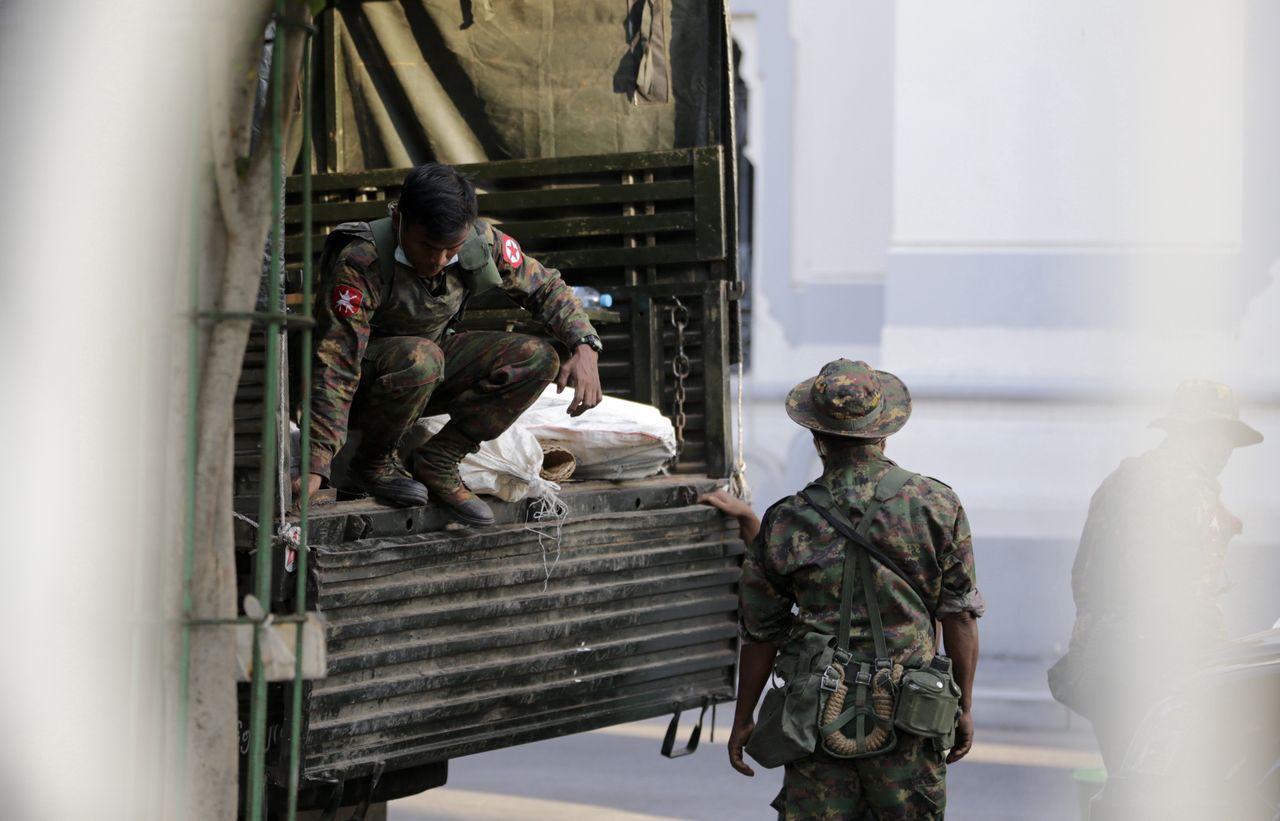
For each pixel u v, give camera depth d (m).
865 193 23.78
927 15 19.98
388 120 9.82
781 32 23.95
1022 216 19.61
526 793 13.83
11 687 4.77
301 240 9.74
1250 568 16.08
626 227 9.37
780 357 24.09
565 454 8.21
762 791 13.91
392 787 7.49
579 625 7.78
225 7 4.55
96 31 4.74
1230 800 6.72
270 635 4.72
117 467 4.78
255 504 6.71
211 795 4.61
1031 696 17.48
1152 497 8.51
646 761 15.26
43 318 4.80
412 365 7.05
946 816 12.55
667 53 9.54
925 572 7.21
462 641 7.14
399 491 7.15
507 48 9.70
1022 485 19.56
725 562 8.88
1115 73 18.22
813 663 7.19
